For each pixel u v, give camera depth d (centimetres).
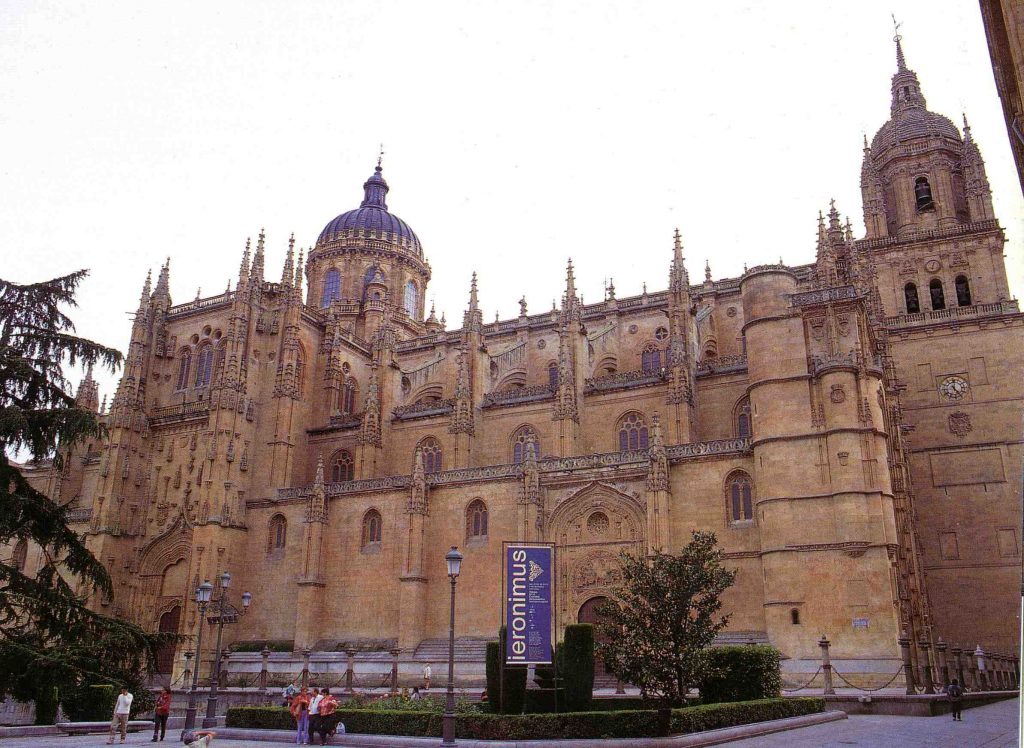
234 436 7688
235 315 7956
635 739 2833
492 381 8212
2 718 4350
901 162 7844
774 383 5609
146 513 7975
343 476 8081
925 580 6347
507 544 3341
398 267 11294
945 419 6894
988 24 2088
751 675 3759
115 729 3531
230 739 3581
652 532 5756
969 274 7238
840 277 6172
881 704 3966
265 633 7200
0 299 4512
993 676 5562
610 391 7125
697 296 8062
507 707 3359
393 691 4959
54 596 3978
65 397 4381
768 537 5384
